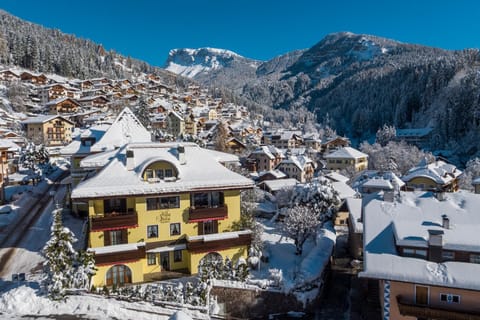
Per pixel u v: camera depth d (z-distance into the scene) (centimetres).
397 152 10150
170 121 12900
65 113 12375
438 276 2048
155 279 2848
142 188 2798
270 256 3581
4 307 2291
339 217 5028
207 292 2662
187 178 3011
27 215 4228
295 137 15200
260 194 6231
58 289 2394
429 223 2486
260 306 2838
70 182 4356
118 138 4347
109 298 2456
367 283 3188
